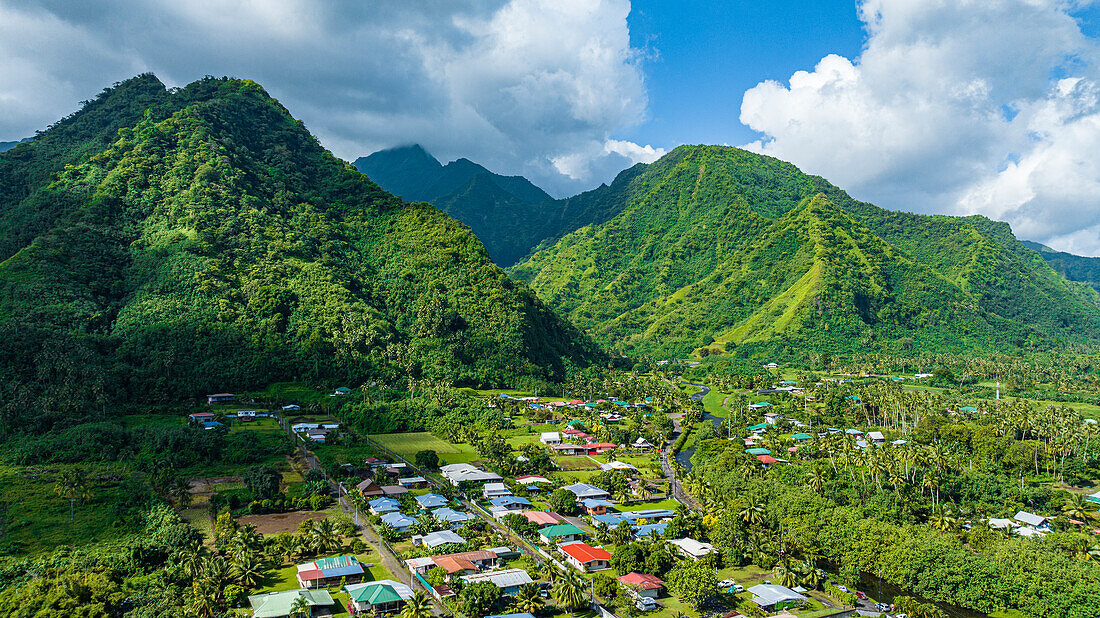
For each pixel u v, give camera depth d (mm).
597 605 122938
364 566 136000
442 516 161250
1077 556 142500
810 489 174750
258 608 113812
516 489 186875
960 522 164250
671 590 131375
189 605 112000
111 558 132125
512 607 120250
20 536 146500
